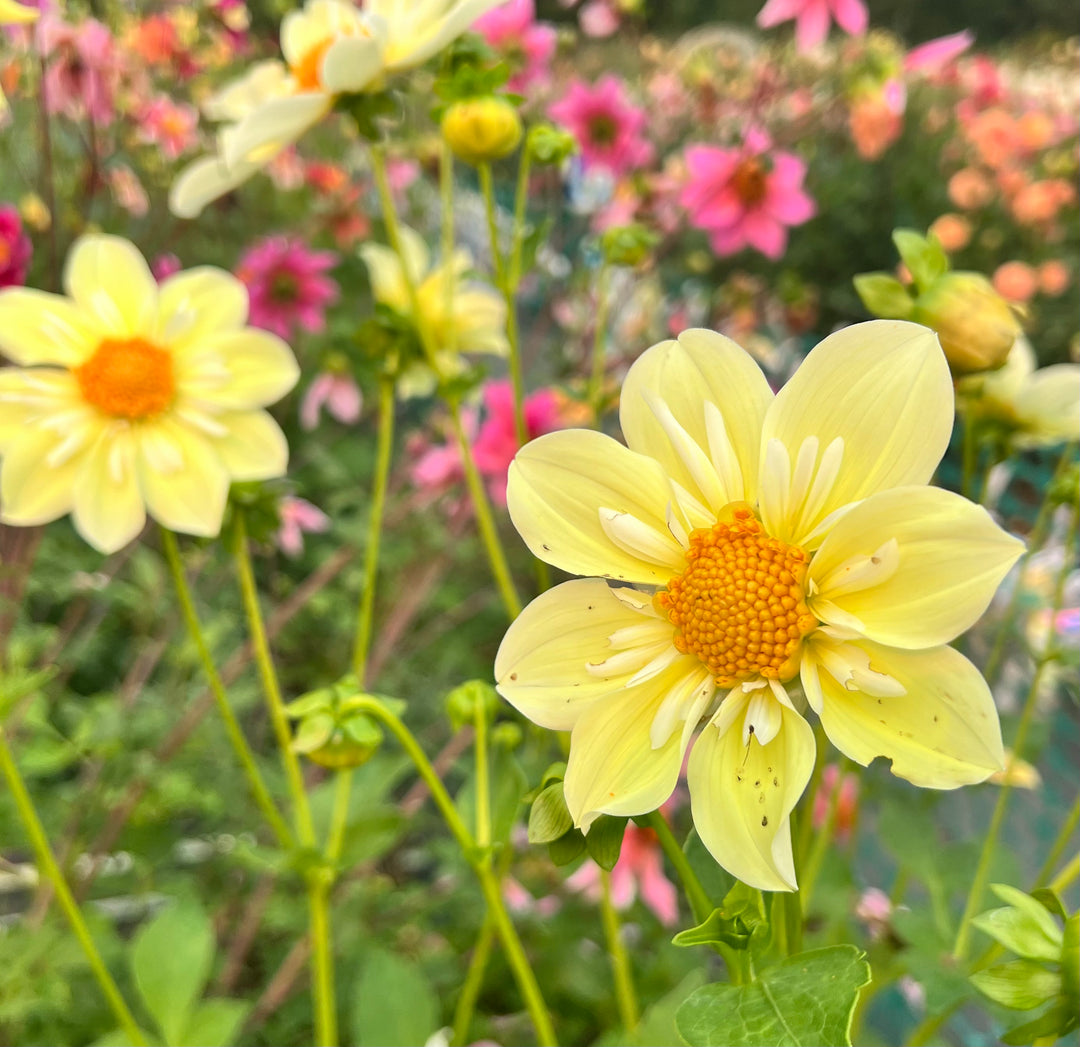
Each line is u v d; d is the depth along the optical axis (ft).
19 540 1.99
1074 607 1.43
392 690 2.62
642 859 1.88
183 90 3.70
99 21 3.06
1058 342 4.73
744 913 0.77
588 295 2.95
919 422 0.78
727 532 0.81
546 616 0.83
